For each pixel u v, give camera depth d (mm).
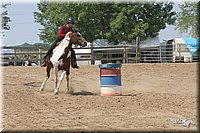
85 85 17875
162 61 36469
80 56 35344
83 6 46062
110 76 13961
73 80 19547
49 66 14938
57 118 9898
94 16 46688
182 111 11000
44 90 15531
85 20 46406
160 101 12672
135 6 47375
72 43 14273
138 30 47125
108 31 48000
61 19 46969
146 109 11242
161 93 15266
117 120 9688
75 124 9180
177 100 12930
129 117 10086
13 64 29516
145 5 48719
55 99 12930
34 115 10266
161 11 49688
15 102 12250
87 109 11164
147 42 48688
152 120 9758
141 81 19594
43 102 12305
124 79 20266
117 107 11508
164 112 10820
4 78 19656
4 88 15758
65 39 14305
